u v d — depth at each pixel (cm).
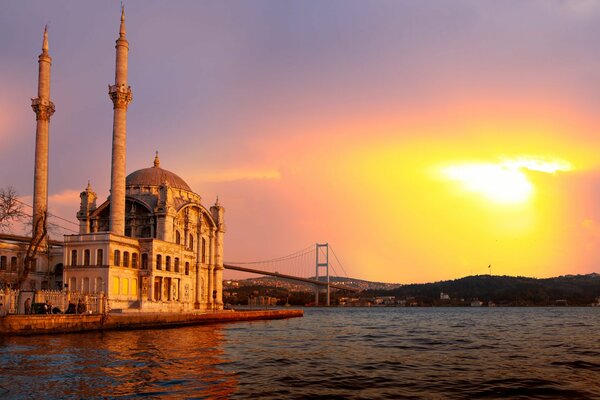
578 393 3034
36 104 10275
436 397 2922
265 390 3030
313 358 4462
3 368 3606
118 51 9956
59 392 2864
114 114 9838
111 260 8756
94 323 6706
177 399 2758
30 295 6962
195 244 11950
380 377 3512
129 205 11150
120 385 3061
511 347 5600
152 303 9262
